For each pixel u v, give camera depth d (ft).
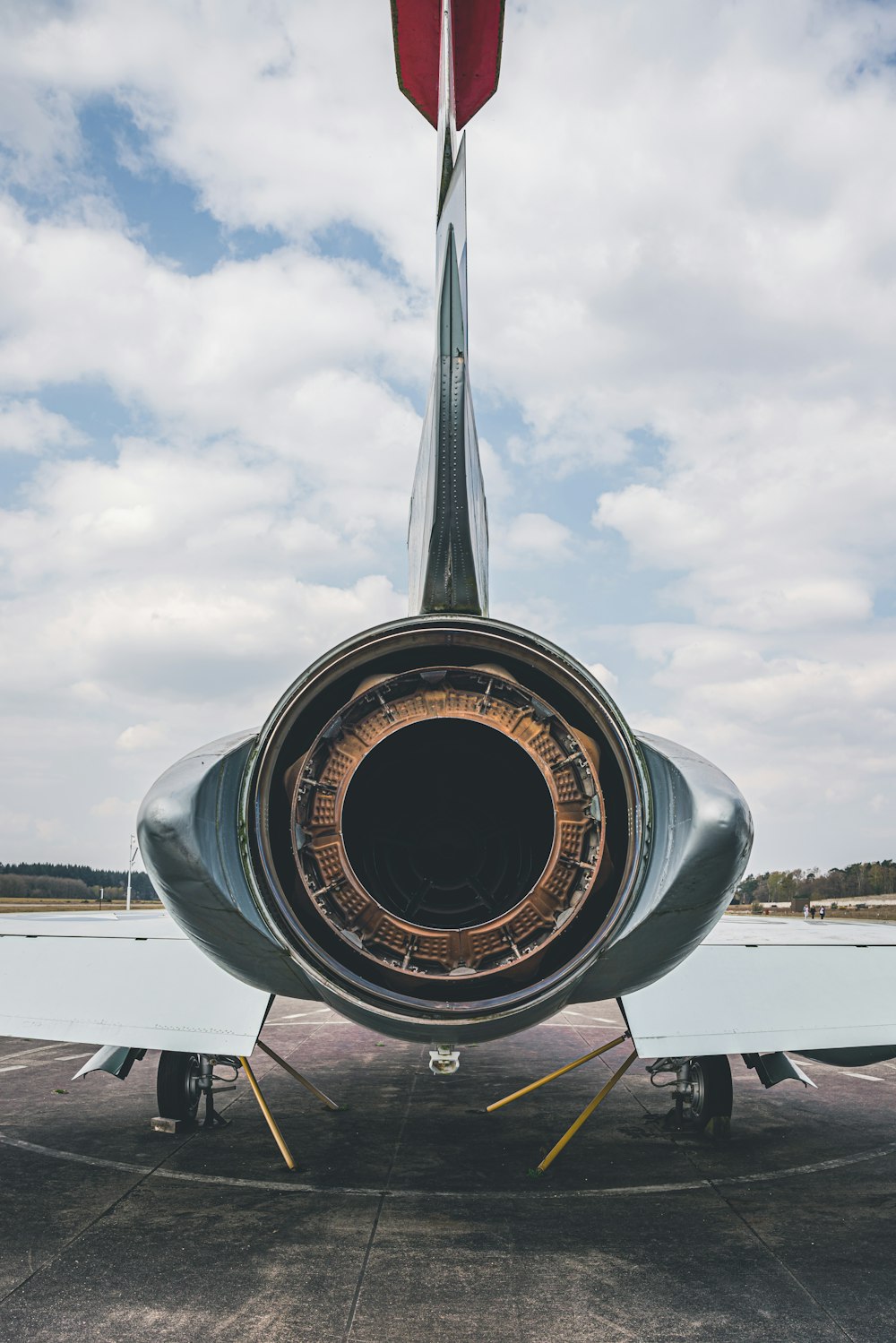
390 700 12.41
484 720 12.15
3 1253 14.92
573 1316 12.67
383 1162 20.57
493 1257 14.80
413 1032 11.92
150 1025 17.25
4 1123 24.36
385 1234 15.87
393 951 11.87
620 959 12.36
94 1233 15.84
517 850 13.67
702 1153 21.57
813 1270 14.35
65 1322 12.41
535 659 12.35
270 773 12.17
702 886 11.66
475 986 12.04
